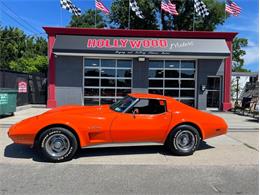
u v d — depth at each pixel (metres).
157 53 17.81
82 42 17.86
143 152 7.56
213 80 19.55
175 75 19.12
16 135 6.52
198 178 5.66
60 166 6.30
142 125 7.11
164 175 5.80
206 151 7.84
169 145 7.29
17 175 5.68
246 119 14.95
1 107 13.12
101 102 18.94
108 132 6.91
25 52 48.16
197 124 7.36
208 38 18.77
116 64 18.89
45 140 6.52
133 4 23.11
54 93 18.67
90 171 5.98
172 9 21.17
